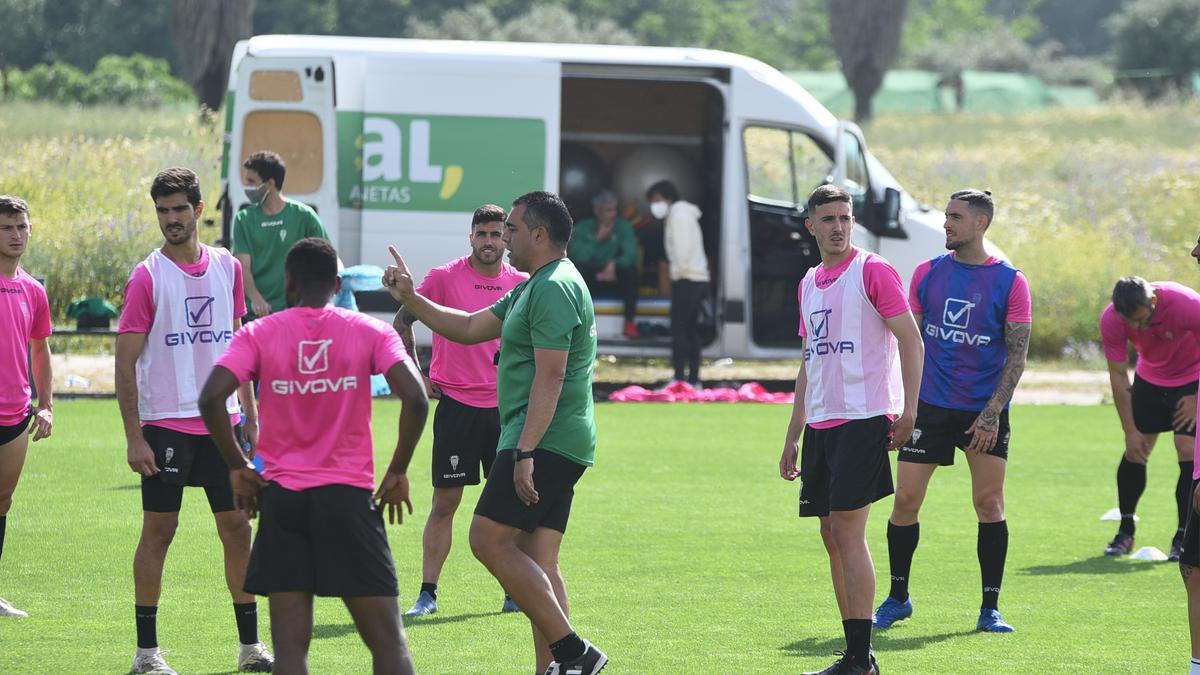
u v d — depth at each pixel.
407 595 29.89
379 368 19.39
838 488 23.89
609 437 53.16
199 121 98.19
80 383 62.09
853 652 23.72
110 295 72.25
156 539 23.78
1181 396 34.44
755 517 38.91
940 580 32.03
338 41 61.44
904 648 26.12
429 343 63.12
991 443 27.20
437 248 61.03
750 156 80.94
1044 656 25.58
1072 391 69.06
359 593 19.19
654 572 32.22
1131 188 104.12
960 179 109.75
